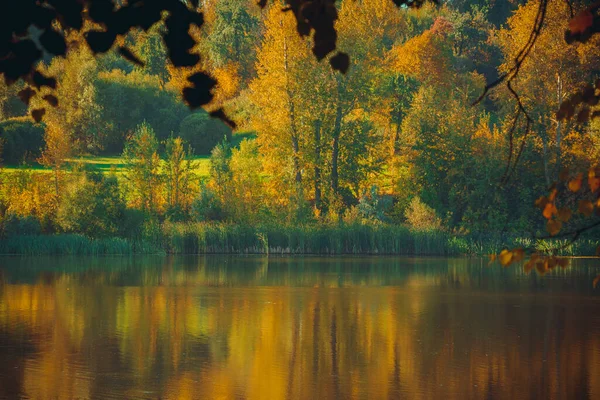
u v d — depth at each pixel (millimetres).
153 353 24234
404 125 79125
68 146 71562
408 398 19062
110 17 4324
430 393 19625
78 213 63906
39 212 66375
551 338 26812
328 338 26906
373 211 69688
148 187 71938
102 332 27719
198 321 30203
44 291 38938
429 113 77500
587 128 71000
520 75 70438
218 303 35219
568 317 31391
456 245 63344
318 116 76312
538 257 6121
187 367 22438
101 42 4332
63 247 61625
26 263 54219
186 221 70438
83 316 31219
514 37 70875
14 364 22562
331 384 20547
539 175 70750
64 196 64812
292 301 35969
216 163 72750
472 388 20203
